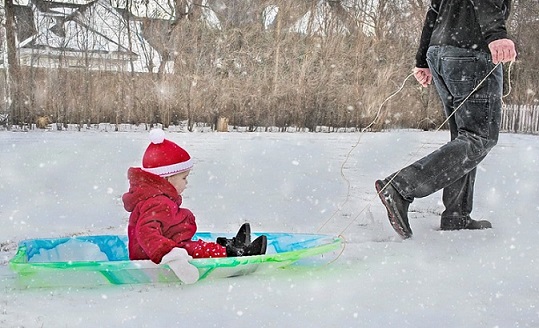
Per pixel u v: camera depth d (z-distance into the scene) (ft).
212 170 28.14
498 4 13.46
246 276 10.59
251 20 64.08
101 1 62.85
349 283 10.21
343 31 66.39
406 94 67.21
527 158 37.55
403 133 60.54
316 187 23.91
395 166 31.94
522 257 12.22
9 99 57.67
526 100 73.10
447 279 10.54
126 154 33.55
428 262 11.75
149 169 11.06
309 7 65.36
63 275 9.74
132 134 51.70
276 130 63.10
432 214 18.30
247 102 62.75
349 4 67.15
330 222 16.66
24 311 8.52
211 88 61.52
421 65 16.14
